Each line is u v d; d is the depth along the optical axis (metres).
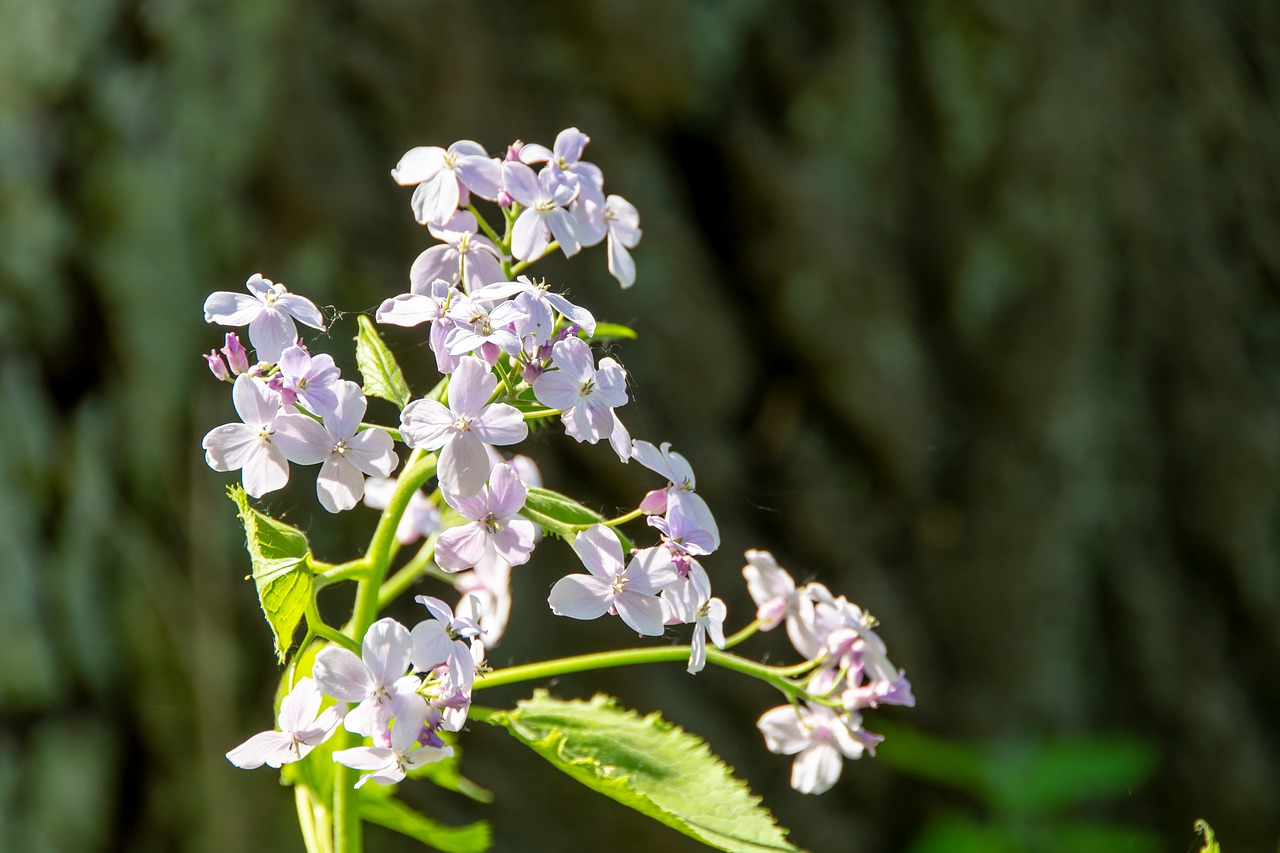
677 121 2.00
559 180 0.89
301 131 1.72
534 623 1.75
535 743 0.88
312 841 0.88
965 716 2.02
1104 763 1.41
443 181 0.89
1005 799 1.40
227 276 1.72
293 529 0.85
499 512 0.85
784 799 1.91
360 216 1.74
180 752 1.70
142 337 1.73
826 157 2.06
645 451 0.87
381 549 0.87
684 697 1.85
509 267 0.89
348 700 0.84
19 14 1.77
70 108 1.75
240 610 1.69
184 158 1.73
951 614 2.06
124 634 1.71
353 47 1.76
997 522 2.08
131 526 1.72
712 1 2.03
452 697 0.84
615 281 1.88
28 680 1.67
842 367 2.02
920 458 2.06
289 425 0.85
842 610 0.91
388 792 0.94
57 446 1.72
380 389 0.88
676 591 0.86
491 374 0.85
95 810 1.68
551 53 1.91
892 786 1.99
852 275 2.04
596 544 0.86
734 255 2.04
